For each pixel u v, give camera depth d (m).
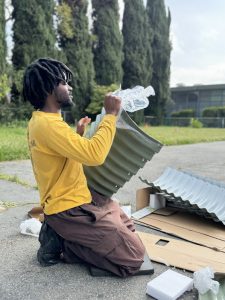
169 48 28.84
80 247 2.35
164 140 12.64
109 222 2.28
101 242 2.27
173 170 4.08
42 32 19.11
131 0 26.11
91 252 2.33
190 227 3.30
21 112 17.81
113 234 2.28
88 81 22.36
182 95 38.59
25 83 2.25
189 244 2.94
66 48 21.72
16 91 18.05
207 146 12.29
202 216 3.56
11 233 3.12
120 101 2.26
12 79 17.83
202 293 2.10
